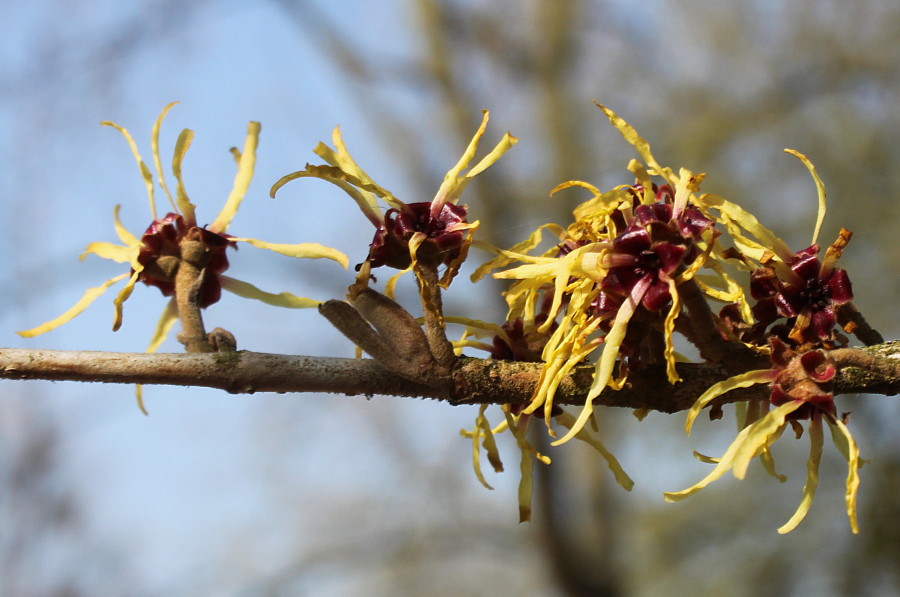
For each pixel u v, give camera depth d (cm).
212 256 170
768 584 705
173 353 153
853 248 720
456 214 154
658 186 157
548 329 162
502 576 898
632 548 742
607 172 769
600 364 140
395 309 152
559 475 641
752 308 155
